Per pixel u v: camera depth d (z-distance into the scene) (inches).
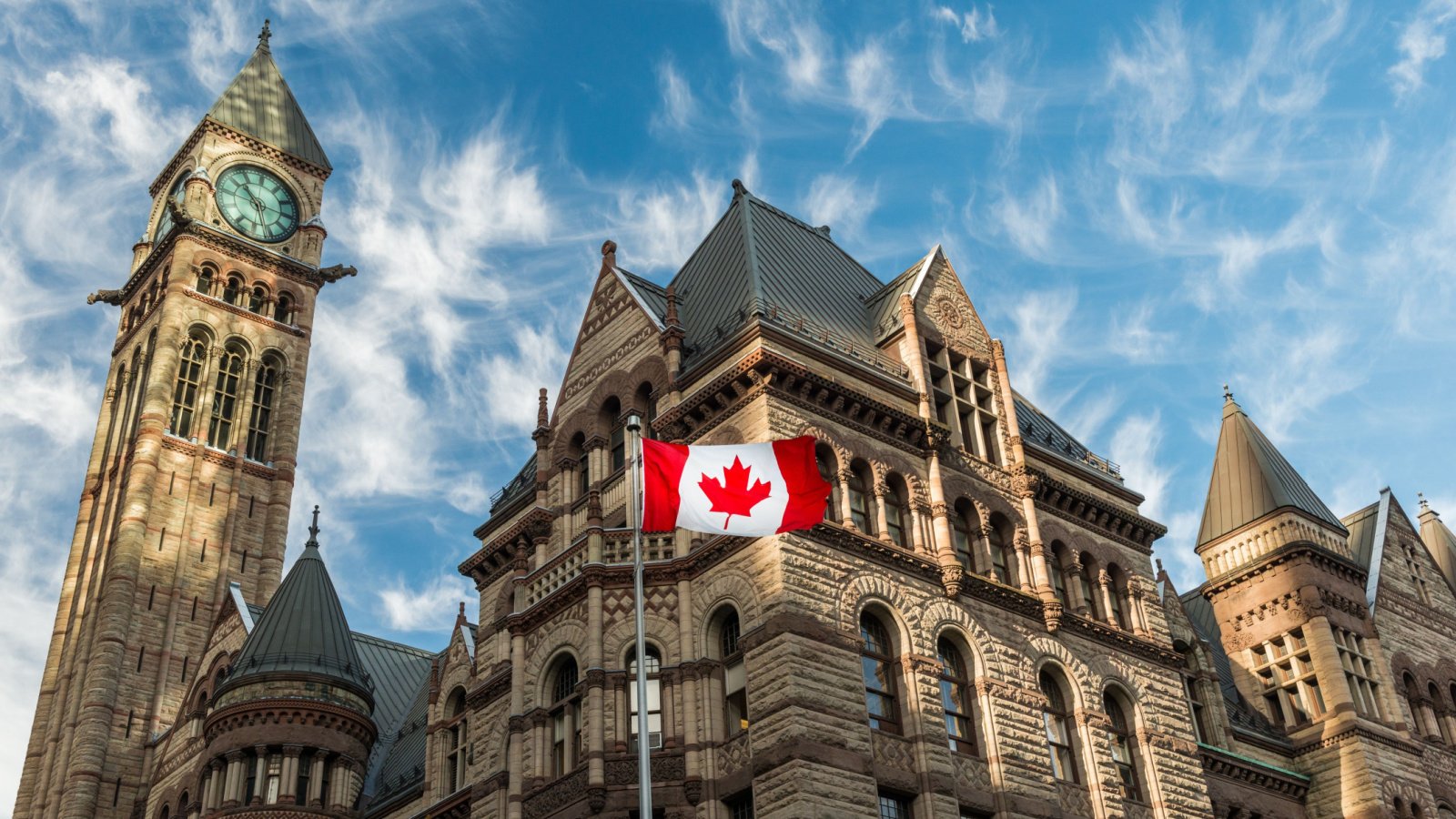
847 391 1788.9
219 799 2298.2
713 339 1875.0
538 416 2025.1
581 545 1744.6
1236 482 2615.7
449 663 2212.1
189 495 3690.9
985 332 2092.8
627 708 1608.0
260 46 4704.7
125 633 3366.1
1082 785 1775.3
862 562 1683.1
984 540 1868.8
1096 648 1919.3
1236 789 2159.2
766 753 1504.7
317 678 2401.6
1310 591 2423.7
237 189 4293.8
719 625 1641.2
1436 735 2427.4
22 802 3420.3
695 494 1445.6
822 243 2214.6
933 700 1647.4
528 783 1649.9
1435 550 3053.6
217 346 3973.9
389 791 2393.0
